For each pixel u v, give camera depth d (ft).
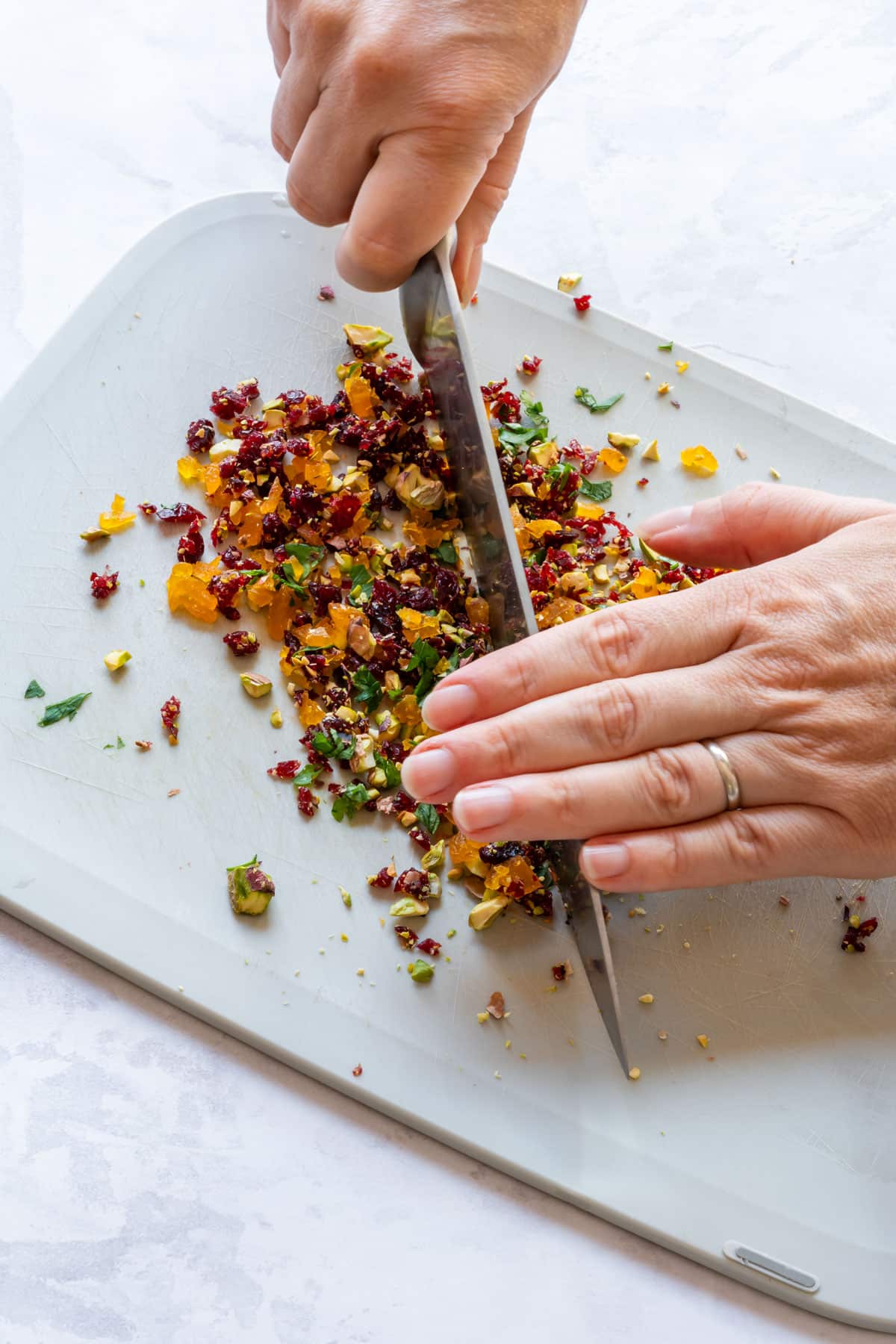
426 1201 1.67
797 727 1.65
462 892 1.76
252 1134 1.67
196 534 1.84
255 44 2.21
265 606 1.83
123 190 2.09
